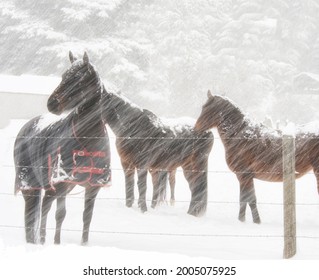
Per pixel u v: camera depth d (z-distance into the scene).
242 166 12.89
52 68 49.84
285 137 7.45
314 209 14.56
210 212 14.42
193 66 52.12
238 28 55.16
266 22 56.12
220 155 22.09
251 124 12.97
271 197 16.34
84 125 8.58
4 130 26.41
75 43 49.62
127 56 51.44
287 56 56.00
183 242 9.58
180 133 14.15
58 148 8.64
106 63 49.06
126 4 54.44
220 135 13.17
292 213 7.48
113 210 13.24
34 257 7.11
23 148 9.22
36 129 9.17
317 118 51.66
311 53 61.25
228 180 18.38
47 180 8.73
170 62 52.88
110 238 9.95
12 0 54.69
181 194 17.19
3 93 30.50
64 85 8.40
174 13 55.31
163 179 14.35
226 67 52.53
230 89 51.84
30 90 31.12
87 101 8.50
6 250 7.43
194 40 54.53
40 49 49.81
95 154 8.65
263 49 54.69
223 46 54.72
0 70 52.38
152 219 12.45
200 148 13.99
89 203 8.92
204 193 13.66
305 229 11.73
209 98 13.20
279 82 53.50
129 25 54.88
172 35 54.31
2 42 52.34
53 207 13.16
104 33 52.53
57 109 8.45
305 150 12.55
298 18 59.88
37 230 8.89
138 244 9.28
